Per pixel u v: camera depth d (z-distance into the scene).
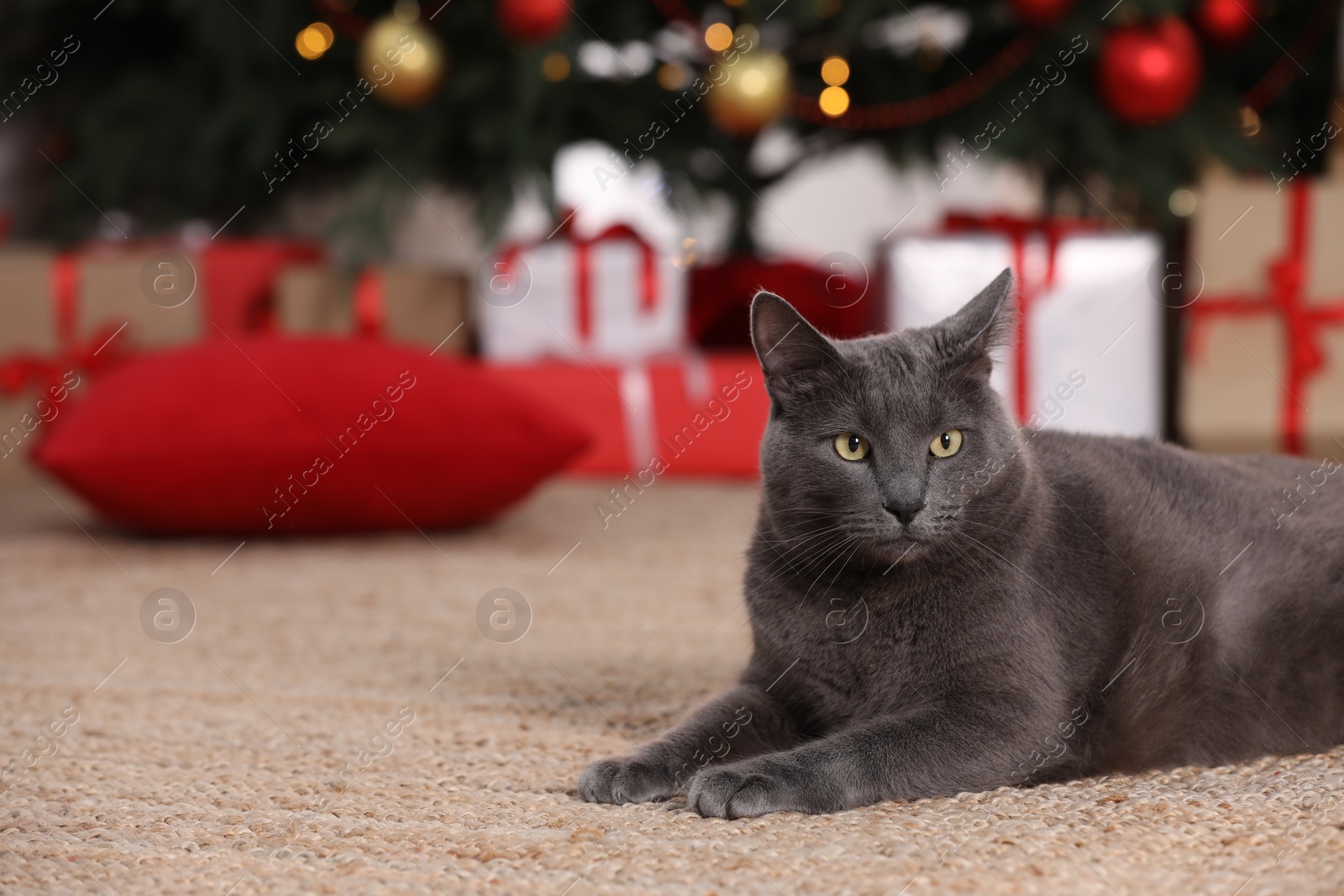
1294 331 3.49
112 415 2.81
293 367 2.91
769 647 1.49
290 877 1.09
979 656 1.35
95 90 4.28
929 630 1.38
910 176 4.21
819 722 1.48
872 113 3.98
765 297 1.46
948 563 1.38
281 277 3.79
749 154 4.41
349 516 2.93
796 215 6.01
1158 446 1.64
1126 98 3.47
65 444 2.79
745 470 3.71
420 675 1.88
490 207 3.70
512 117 3.69
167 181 4.16
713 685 1.80
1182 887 1.02
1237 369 3.54
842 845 1.13
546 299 3.86
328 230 3.68
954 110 3.96
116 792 1.35
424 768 1.43
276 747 1.53
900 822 1.19
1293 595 1.45
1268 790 1.29
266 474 2.82
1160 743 1.43
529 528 3.09
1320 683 1.46
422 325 3.91
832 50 3.86
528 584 2.50
